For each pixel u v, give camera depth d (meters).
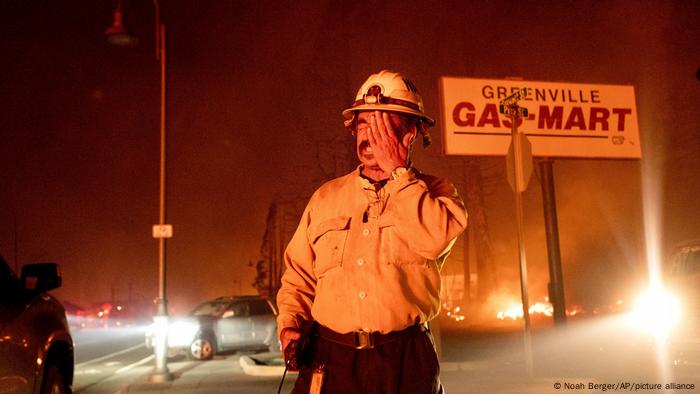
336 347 2.72
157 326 13.18
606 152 13.29
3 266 5.17
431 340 2.79
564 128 13.16
